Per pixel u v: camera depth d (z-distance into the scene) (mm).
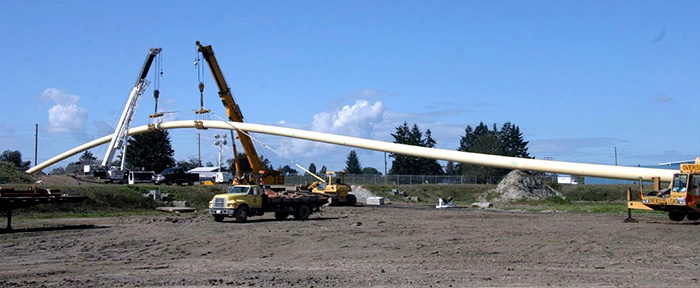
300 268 16109
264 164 58469
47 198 27484
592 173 41656
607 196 74438
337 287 12883
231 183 58688
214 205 32750
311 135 58875
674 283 13367
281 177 56312
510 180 71062
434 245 21703
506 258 18094
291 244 22188
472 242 22641
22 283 13750
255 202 33281
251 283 13430
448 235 25328
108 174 69000
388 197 71312
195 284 13375
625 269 15656
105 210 42656
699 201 30797
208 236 24875
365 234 25750
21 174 61406
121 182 69562
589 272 15102
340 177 54125
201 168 113188
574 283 13344
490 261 17375
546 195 69188
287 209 34375
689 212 31500
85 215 38438
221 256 19156
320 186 53844
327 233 26094
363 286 12977
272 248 21094
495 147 113500
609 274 14734
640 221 32750
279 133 57531
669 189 32156
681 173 31422
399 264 16812
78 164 74125
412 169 121688
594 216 38000
